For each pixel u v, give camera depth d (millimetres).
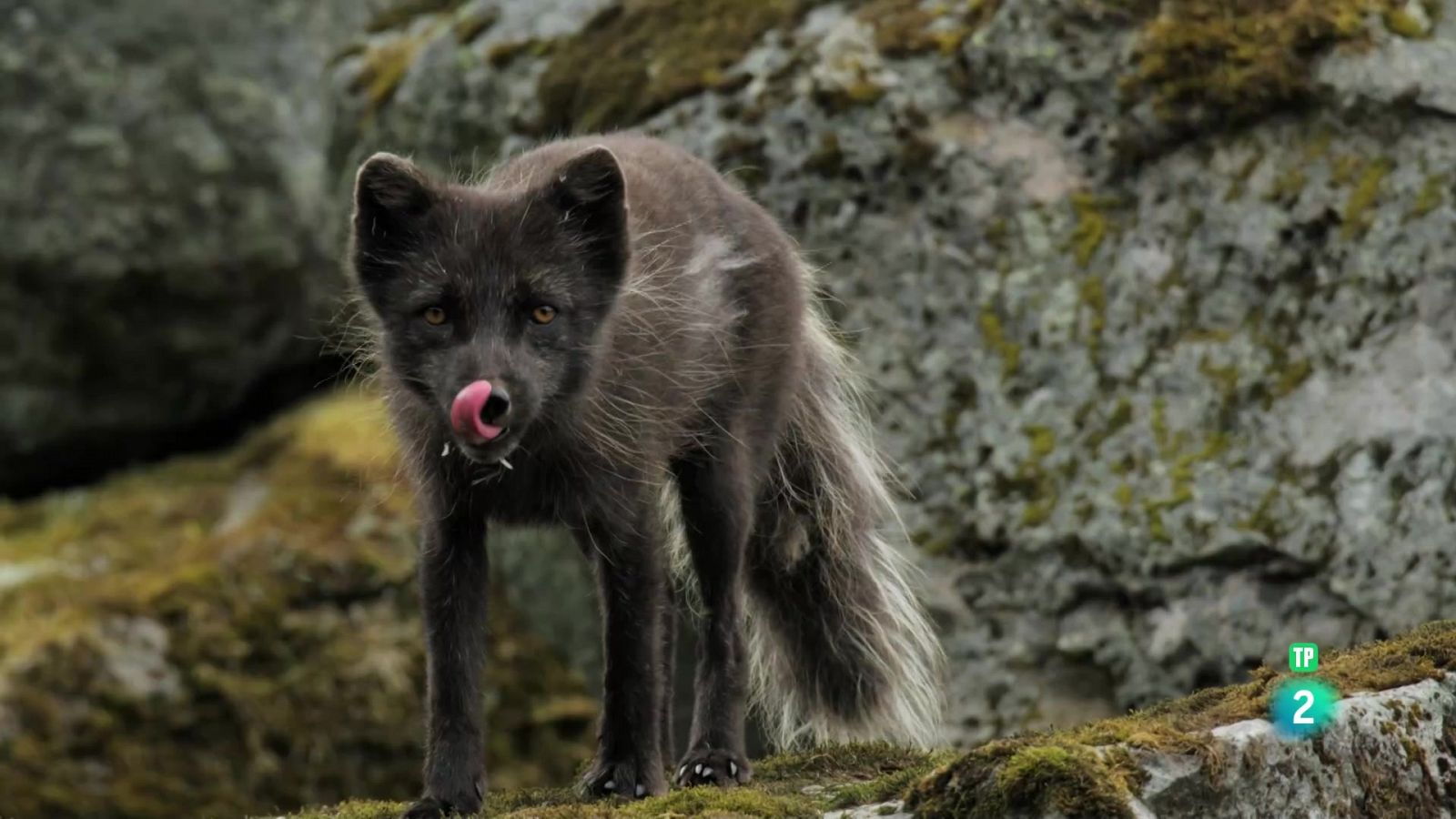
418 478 7773
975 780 5879
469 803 7418
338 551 13875
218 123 16266
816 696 9953
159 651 13125
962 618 11172
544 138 12469
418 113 13047
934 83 11492
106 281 15875
